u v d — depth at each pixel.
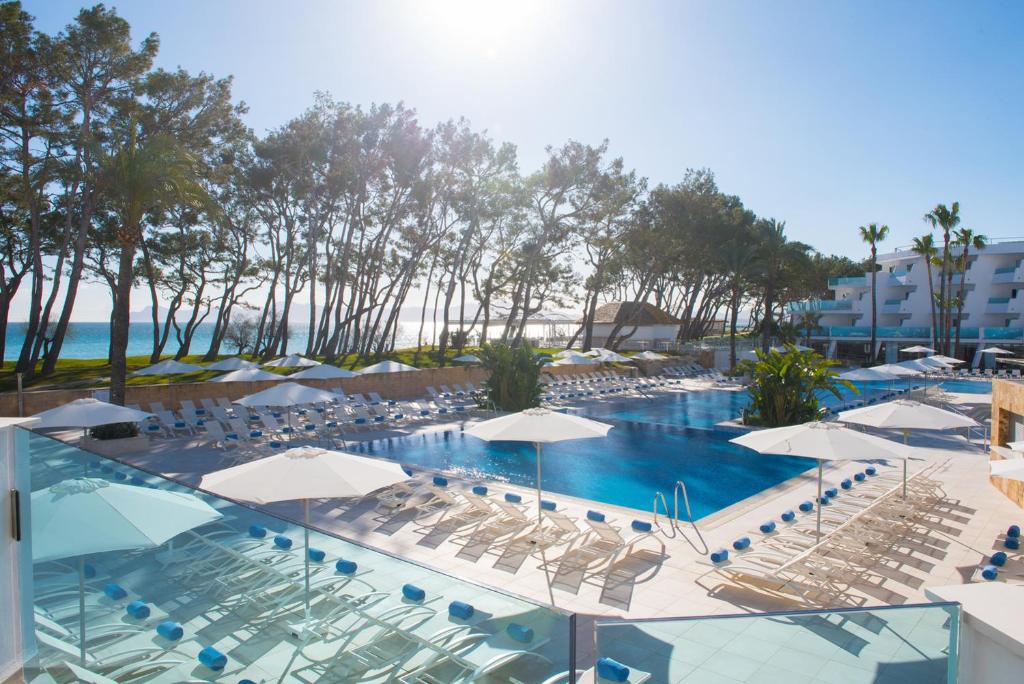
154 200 18.52
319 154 32.19
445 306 38.50
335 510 11.20
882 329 55.59
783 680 3.78
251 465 7.41
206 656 5.15
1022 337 48.72
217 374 28.55
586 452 18.00
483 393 24.83
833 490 11.95
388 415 22.05
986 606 3.06
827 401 28.30
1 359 29.00
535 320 57.59
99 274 34.06
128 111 24.94
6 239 28.56
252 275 38.81
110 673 5.08
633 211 43.59
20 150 24.69
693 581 8.20
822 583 7.85
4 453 4.50
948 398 28.05
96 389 20.77
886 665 3.47
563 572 8.47
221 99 27.05
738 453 17.91
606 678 3.84
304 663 4.79
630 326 57.16
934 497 11.84
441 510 11.12
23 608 4.66
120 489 5.61
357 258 40.62
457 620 3.94
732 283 43.09
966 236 47.62
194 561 5.48
